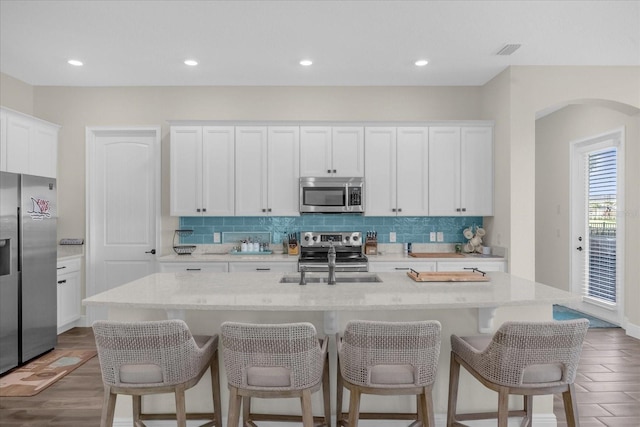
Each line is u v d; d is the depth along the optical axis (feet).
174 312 7.30
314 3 9.53
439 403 7.80
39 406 9.12
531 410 7.59
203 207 14.53
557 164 18.21
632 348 12.89
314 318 7.74
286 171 14.61
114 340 5.95
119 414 7.86
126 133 15.64
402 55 12.59
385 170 14.71
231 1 9.43
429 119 15.65
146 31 10.91
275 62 13.14
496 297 7.01
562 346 5.98
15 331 11.28
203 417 7.37
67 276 14.42
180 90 15.55
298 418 7.37
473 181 14.70
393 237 15.75
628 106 13.58
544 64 13.29
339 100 15.65
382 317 7.74
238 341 5.87
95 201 15.62
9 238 11.14
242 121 14.51
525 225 13.51
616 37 11.32
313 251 15.24
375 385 5.96
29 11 9.80
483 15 10.11
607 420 8.57
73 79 14.67
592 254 16.49
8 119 12.62
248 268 13.88
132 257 15.61
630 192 14.25
